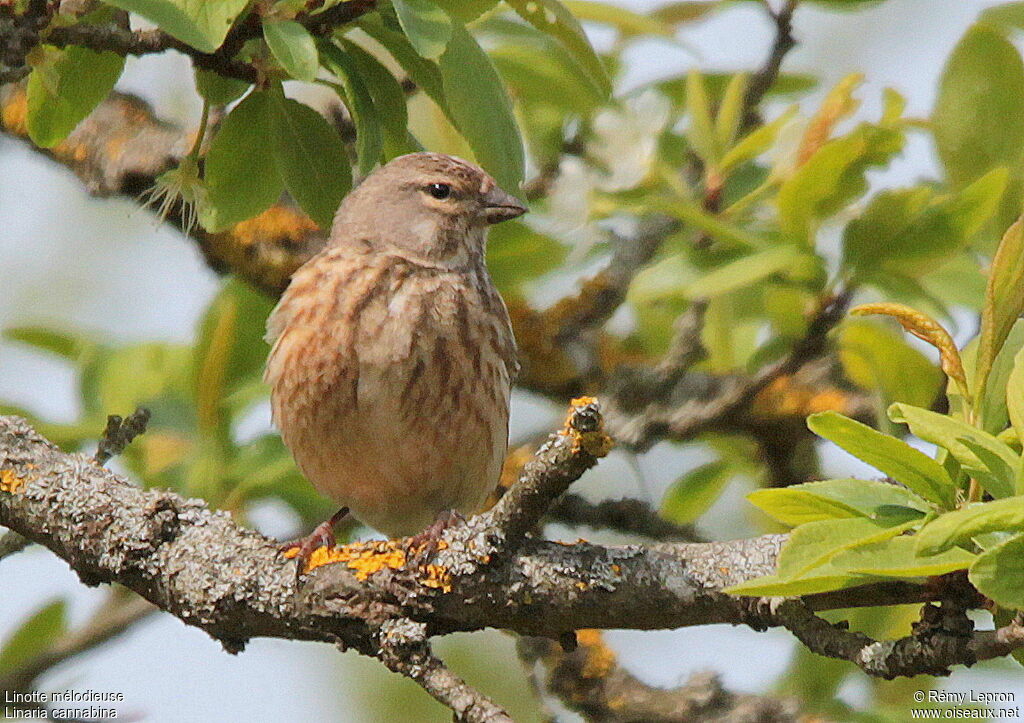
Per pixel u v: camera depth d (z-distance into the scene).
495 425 9.63
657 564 6.82
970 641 5.88
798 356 9.57
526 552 6.98
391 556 7.20
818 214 9.23
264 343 10.73
